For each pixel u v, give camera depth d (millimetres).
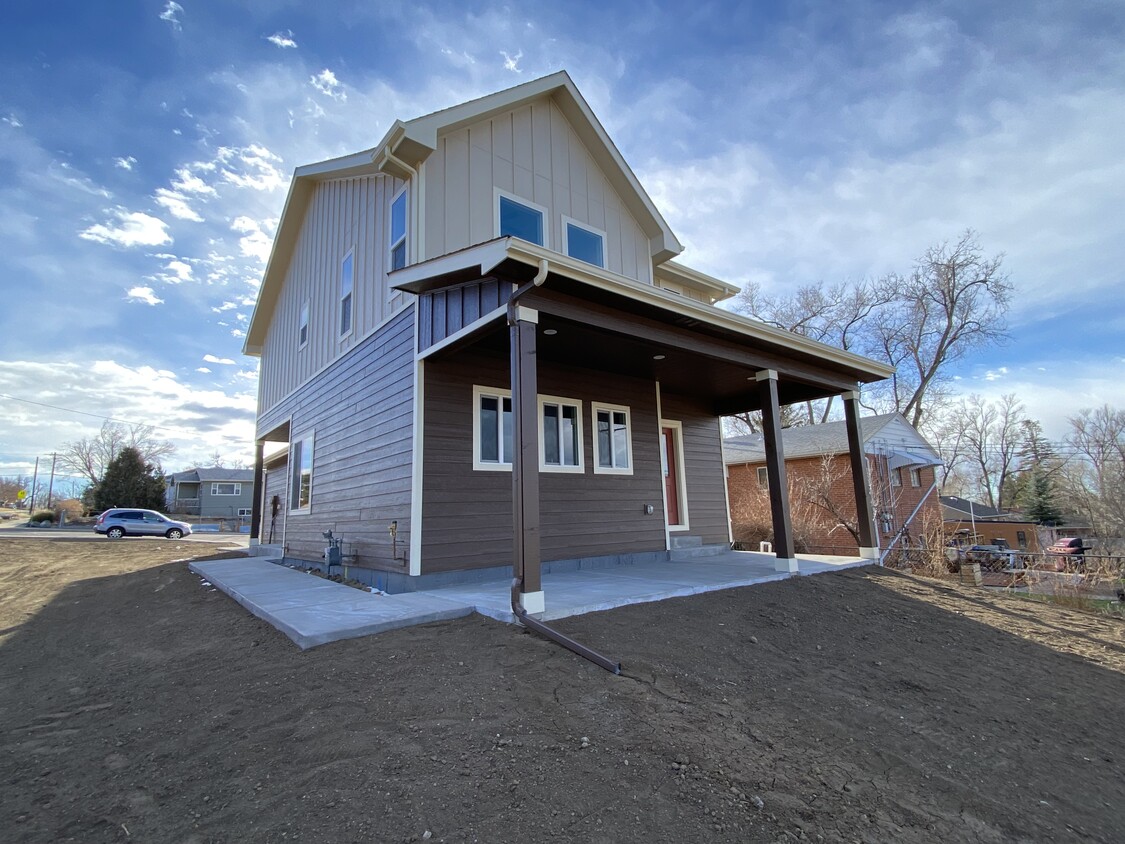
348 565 8461
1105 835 2809
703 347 7234
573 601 5461
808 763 3082
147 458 49188
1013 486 40094
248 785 2619
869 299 27344
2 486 71750
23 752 3098
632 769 2793
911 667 4871
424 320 7043
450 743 2934
